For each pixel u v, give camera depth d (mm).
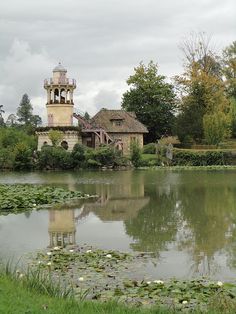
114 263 16781
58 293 11812
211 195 37500
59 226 24688
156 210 30094
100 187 46188
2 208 30547
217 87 98750
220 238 21188
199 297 12438
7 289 11234
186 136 92125
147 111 103875
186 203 33094
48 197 34594
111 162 79875
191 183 48938
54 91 89062
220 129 88438
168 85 106312
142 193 40156
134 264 16703
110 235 22281
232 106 98312
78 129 87250
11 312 9508
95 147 87750
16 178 60062
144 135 105688
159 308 10664
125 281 14398
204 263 16953
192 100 96250
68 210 30281
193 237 21500
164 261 17188
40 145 88250
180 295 12625
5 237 21875
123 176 61562
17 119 184875
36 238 21641
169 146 85188
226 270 16031
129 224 25125
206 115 89562
